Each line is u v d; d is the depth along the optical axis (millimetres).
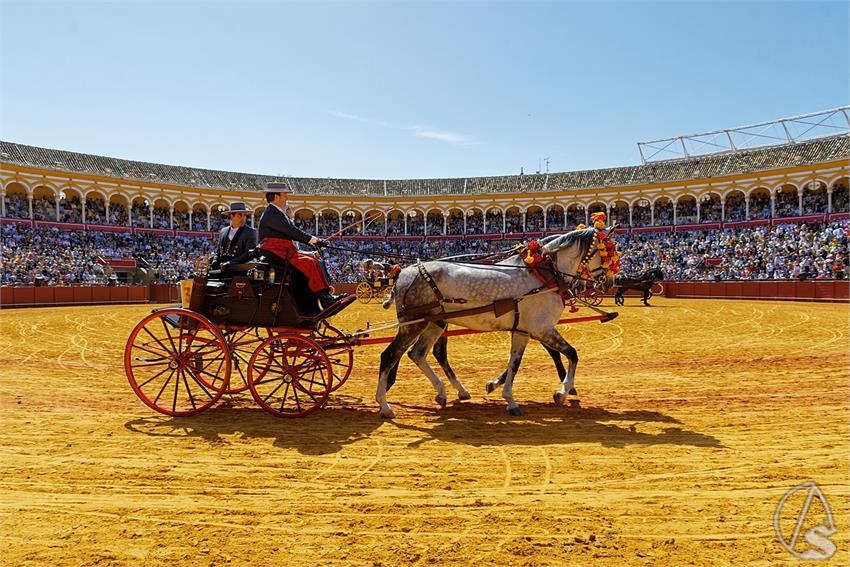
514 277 7602
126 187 48625
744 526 4051
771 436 6266
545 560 3582
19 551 3703
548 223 57812
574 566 3512
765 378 9711
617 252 7914
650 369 10789
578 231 8094
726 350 13156
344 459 5582
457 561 3576
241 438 6305
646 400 8188
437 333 7879
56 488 4793
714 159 51594
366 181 61969
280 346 7590
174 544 3805
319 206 58125
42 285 35219
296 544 3807
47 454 5699
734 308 27594
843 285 32094
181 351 7516
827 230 39656
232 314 7562
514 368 7609
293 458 5613
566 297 7953
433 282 7488
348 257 55031
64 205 46812
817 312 24328
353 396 8602
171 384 9438
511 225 58969
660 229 52406
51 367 11102
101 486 4848
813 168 43625
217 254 8406
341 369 10922
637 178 54062
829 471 5129
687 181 50312
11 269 36031
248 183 56938
